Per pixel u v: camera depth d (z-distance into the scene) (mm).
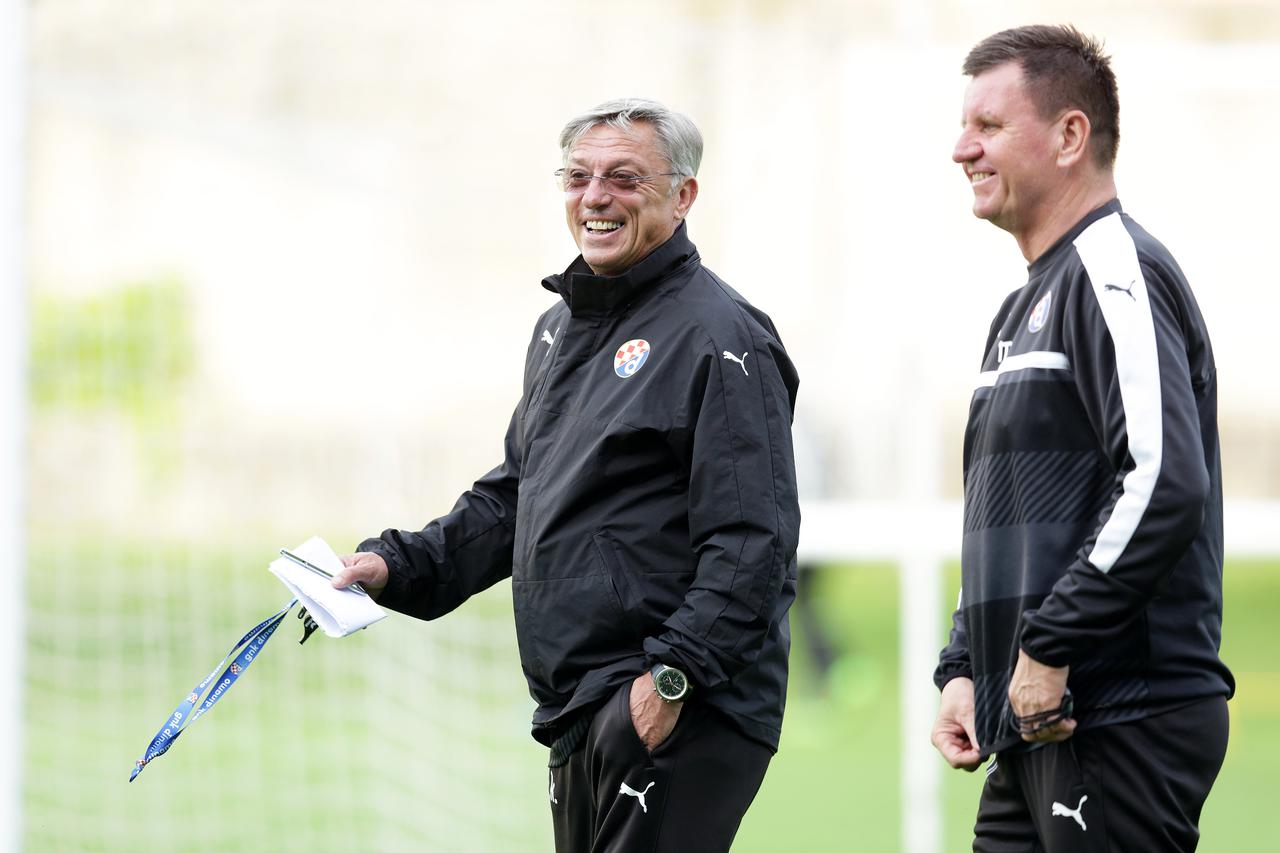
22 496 16234
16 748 16094
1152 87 23531
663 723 9836
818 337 23156
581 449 10344
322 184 30562
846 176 23344
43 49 29547
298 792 23688
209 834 21656
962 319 22500
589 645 10180
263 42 29766
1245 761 27391
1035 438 9500
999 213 9992
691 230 23906
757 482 9961
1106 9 24359
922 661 18859
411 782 24500
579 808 10469
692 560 10164
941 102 21750
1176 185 23484
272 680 28312
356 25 29375
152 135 31406
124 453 29312
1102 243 9320
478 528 11508
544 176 28703
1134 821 9086
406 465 30172
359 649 28438
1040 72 9758
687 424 10078
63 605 27094
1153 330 8914
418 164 29438
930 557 19156
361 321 30578
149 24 29719
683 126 10633
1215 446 9477
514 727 27906
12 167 16344
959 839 21453
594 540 10219
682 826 10000
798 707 32000
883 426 22594
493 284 29438
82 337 29484
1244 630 42969
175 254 31328
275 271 30844
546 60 27922
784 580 10102
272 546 29625
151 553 29141
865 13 23531
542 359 11203
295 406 30594
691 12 24859
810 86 23734
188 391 30328
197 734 26609
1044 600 9234
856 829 22625
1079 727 9180
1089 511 9359
